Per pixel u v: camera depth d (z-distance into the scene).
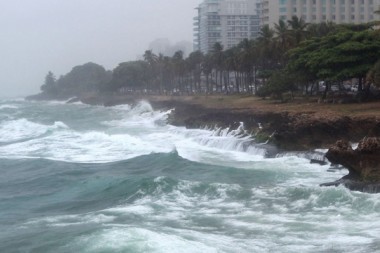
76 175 43.16
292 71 75.62
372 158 33.28
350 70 62.69
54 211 31.36
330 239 23.69
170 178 35.59
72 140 66.06
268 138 53.12
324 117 49.19
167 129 80.75
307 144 47.50
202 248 22.58
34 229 26.92
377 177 32.03
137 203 31.47
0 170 46.97
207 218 27.67
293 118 53.62
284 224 26.20
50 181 41.16
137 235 23.83
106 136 68.00
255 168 42.22
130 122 102.81
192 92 151.62
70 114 135.50
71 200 34.00
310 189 31.28
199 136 64.69
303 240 23.75
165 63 164.62
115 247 22.56
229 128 64.25
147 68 184.50
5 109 163.38
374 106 57.91
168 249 22.16
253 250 22.58
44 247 23.92
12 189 39.09
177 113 93.69
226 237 24.42
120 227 25.70
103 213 29.16
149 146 59.19
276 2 142.50
